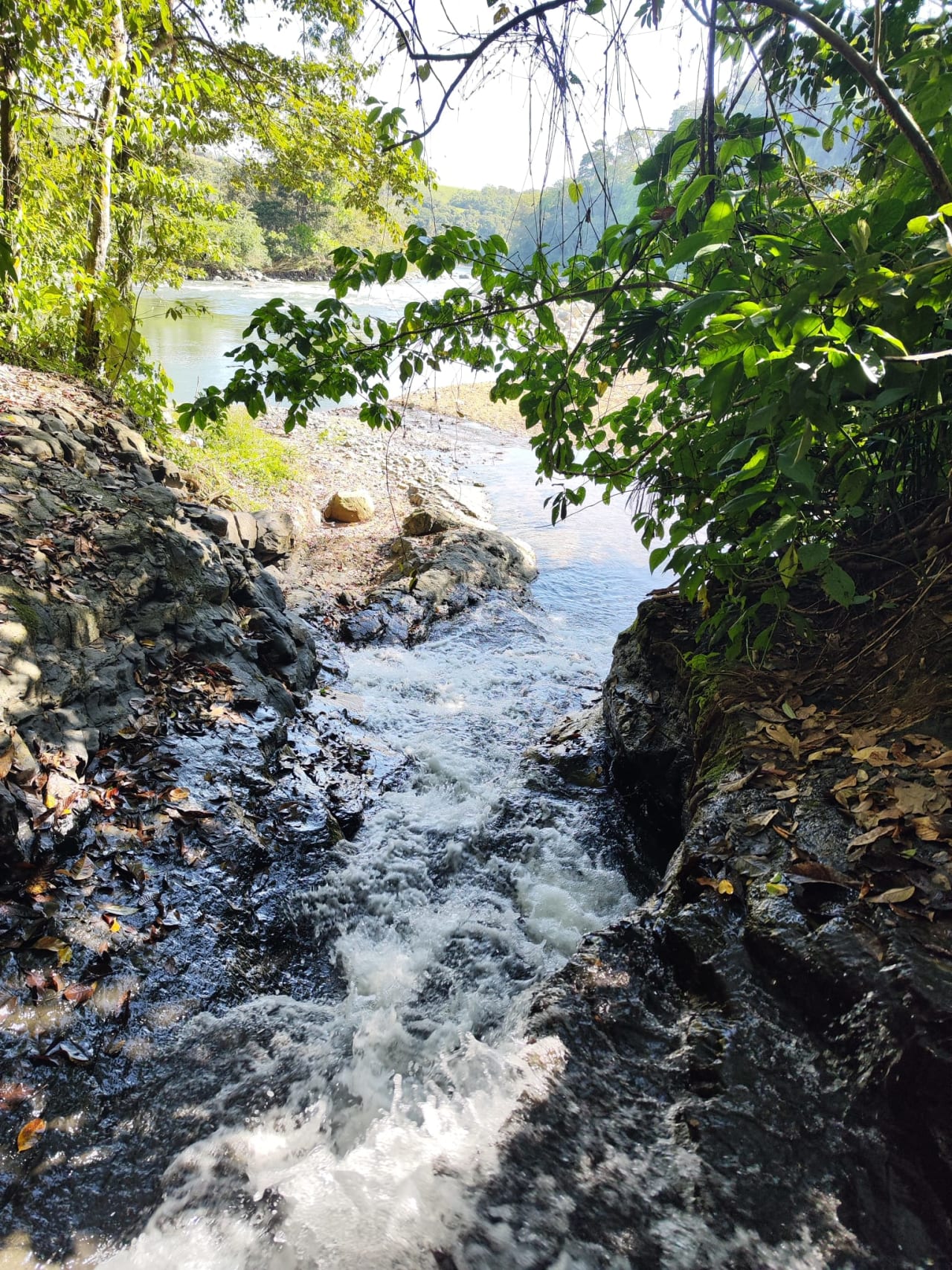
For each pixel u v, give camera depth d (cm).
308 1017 293
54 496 484
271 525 836
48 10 543
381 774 474
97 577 436
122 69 694
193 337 1988
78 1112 235
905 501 322
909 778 260
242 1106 250
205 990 289
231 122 1023
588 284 291
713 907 252
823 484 301
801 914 231
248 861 347
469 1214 197
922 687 295
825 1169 187
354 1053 277
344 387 296
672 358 308
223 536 609
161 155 978
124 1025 265
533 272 278
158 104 834
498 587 873
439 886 386
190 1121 242
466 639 757
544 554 1024
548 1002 245
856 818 252
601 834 425
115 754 364
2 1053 241
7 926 274
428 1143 230
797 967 219
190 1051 265
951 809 243
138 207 906
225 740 408
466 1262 188
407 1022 298
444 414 1745
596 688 669
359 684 629
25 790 311
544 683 670
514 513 1173
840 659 344
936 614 308
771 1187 186
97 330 845
